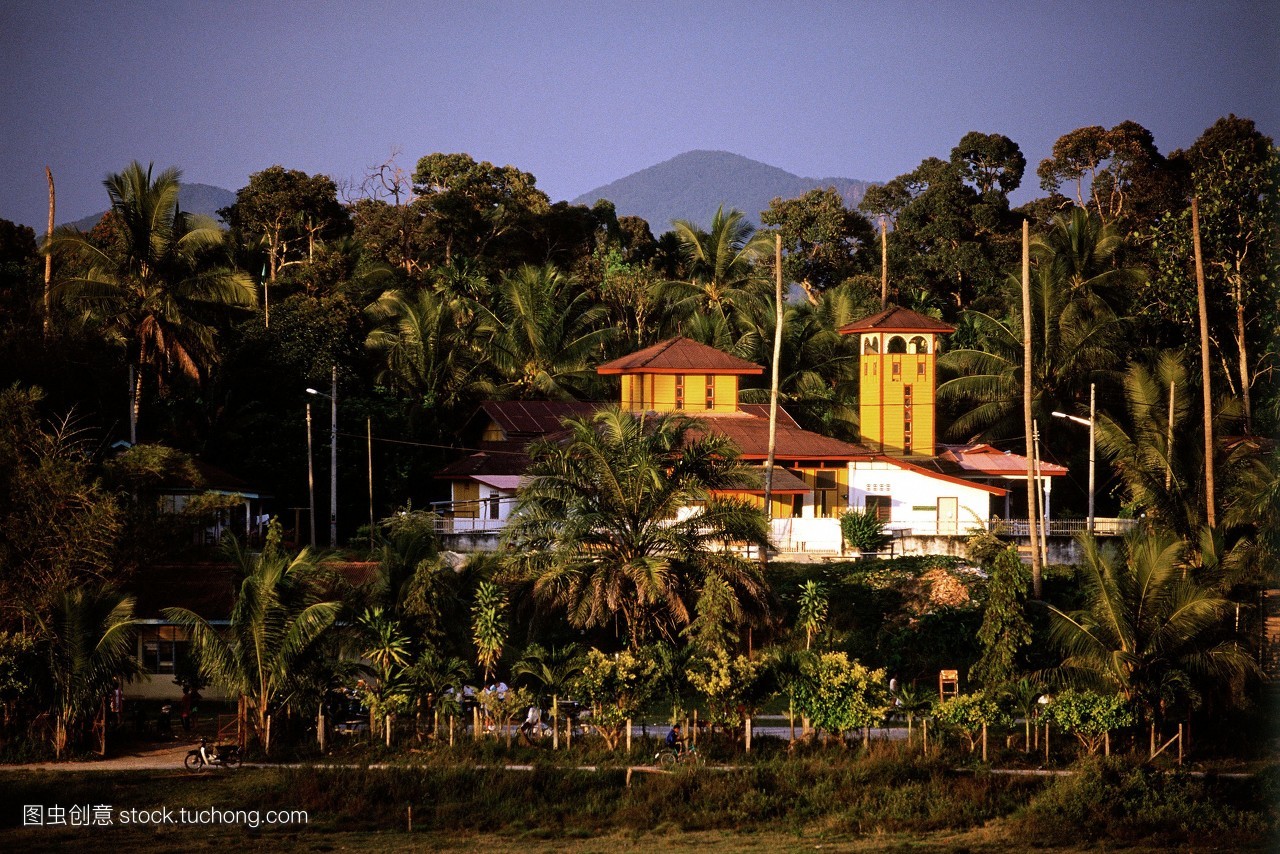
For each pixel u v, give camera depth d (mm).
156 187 101375
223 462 102562
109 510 62844
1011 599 62844
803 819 51781
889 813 51438
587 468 70500
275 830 49969
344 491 105688
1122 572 59531
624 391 106062
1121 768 54625
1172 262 104688
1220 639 59594
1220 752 58875
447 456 109938
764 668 58844
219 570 71000
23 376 87250
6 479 62844
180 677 63125
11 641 57781
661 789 53625
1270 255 99375
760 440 100188
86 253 101000
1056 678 58594
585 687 58375
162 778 55219
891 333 106938
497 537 82500
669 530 70062
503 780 54344
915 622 73812
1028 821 50219
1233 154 102875
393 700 59219
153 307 99062
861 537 85188
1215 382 105875
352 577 69250
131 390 93750
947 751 57625
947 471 102312
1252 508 63969
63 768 56375
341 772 54781
